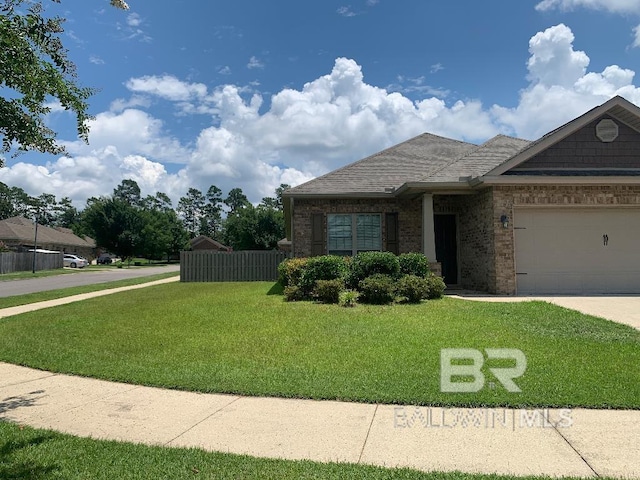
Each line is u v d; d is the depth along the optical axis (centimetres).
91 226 6072
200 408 497
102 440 412
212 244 8419
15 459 372
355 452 386
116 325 975
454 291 1455
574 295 1312
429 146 1944
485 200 1407
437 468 353
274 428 439
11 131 483
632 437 404
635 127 1392
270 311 1052
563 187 1358
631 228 1381
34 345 816
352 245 1636
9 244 5197
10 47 425
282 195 1650
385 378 571
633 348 698
